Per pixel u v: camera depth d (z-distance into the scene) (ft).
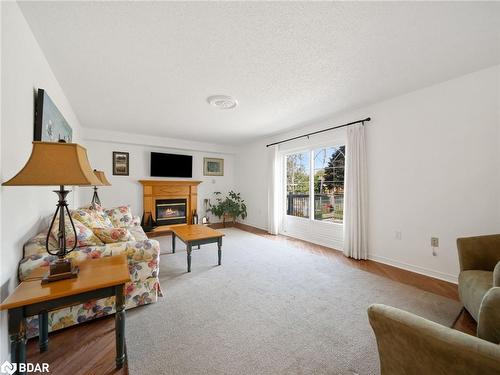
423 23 5.27
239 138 17.95
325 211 13.50
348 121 11.64
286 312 6.30
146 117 12.49
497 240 6.09
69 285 4.04
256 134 16.48
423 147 8.89
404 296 7.18
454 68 7.38
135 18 5.12
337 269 9.52
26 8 4.80
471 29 5.48
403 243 9.58
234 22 5.24
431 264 8.76
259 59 6.79
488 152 7.41
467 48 6.28
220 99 9.78
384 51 6.38
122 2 4.67
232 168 21.81
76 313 5.64
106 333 5.43
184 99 9.87
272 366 4.40
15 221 4.66
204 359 4.57
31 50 5.52
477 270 5.90
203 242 9.64
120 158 16.43
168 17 5.09
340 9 4.83
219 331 5.46
